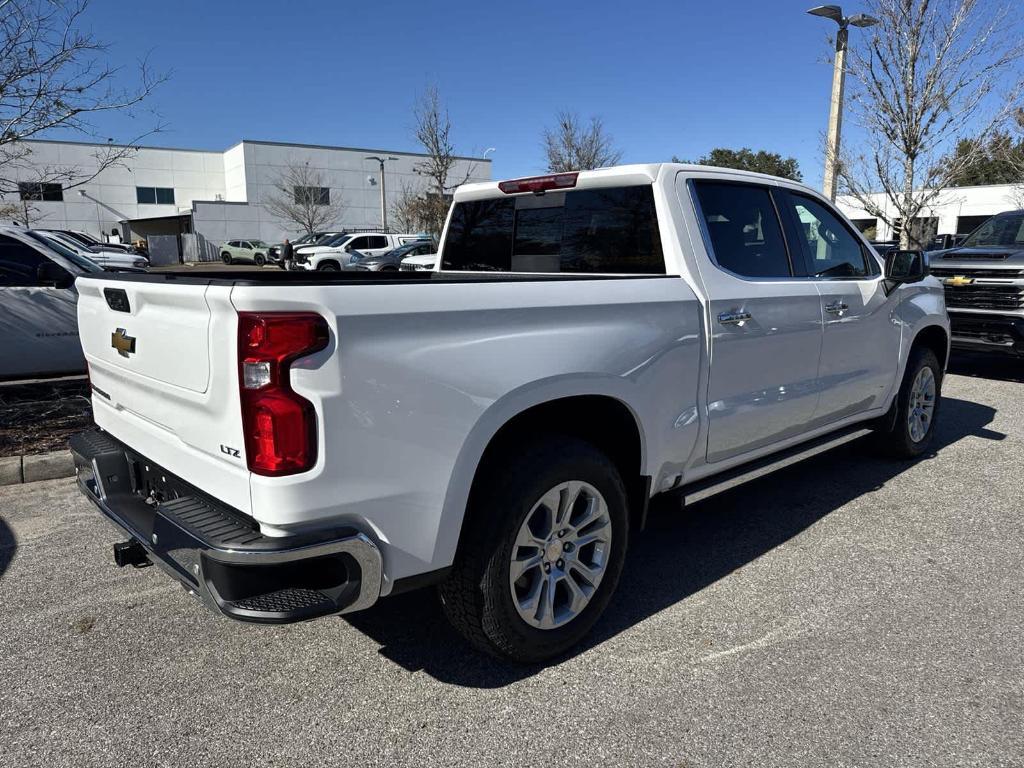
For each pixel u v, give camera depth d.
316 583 2.32
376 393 2.28
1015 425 6.59
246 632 3.23
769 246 3.95
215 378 2.29
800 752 2.44
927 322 5.24
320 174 56.72
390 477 2.35
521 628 2.79
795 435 4.18
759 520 4.46
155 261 38.59
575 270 3.97
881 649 3.04
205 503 2.51
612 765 2.39
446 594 2.77
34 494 4.97
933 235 14.88
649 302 3.13
